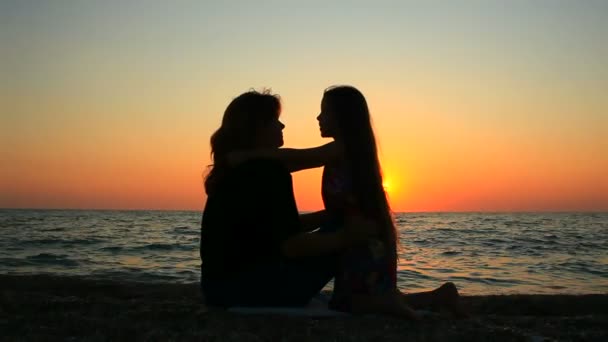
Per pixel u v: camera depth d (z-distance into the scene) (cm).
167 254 1557
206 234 279
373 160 282
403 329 249
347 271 284
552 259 1498
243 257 272
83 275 881
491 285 913
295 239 263
